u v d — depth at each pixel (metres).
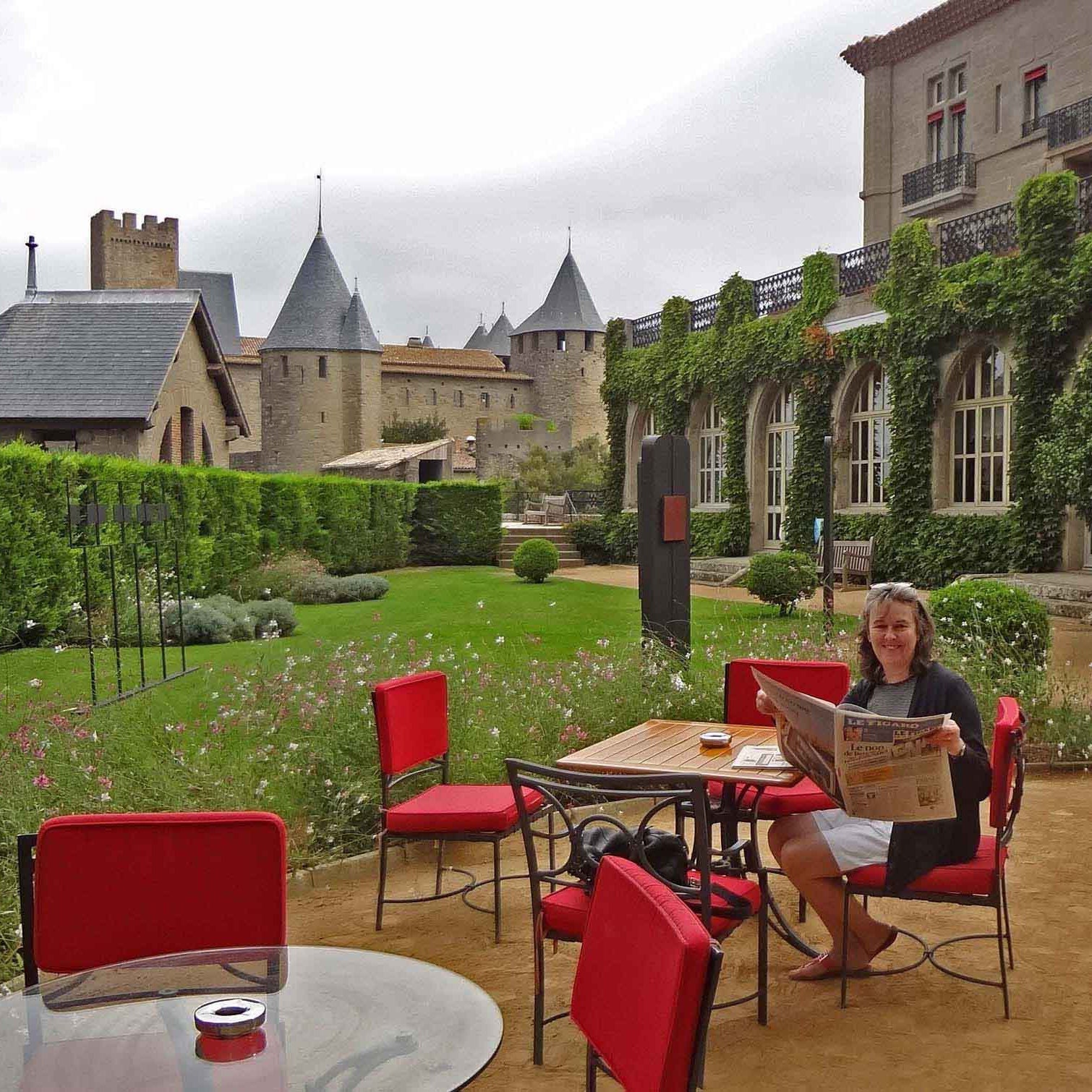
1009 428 19.06
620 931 2.14
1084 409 15.67
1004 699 4.38
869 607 4.35
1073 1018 3.85
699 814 3.54
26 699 7.34
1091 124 23.56
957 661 8.17
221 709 6.96
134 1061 2.18
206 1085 2.08
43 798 5.06
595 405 83.06
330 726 6.35
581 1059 3.61
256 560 22.45
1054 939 4.58
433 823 4.77
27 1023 2.36
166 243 72.31
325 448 69.75
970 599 9.33
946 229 20.36
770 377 24.69
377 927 4.88
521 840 6.20
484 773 6.44
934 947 4.54
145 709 6.77
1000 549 18.75
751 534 25.83
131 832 3.08
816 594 19.72
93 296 30.19
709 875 3.54
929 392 20.23
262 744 6.29
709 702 7.58
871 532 21.56
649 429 30.59
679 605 8.62
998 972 4.27
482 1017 2.38
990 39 26.58
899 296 20.80
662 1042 1.82
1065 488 15.91
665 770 4.43
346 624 16.95
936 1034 3.74
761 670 5.79
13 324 28.88
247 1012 2.33
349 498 26.97
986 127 26.83
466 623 15.96
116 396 26.47
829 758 3.75
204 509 19.61
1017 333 18.34
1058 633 13.38
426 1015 2.39
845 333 22.34
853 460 22.91
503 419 81.12
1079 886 5.22
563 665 8.62
